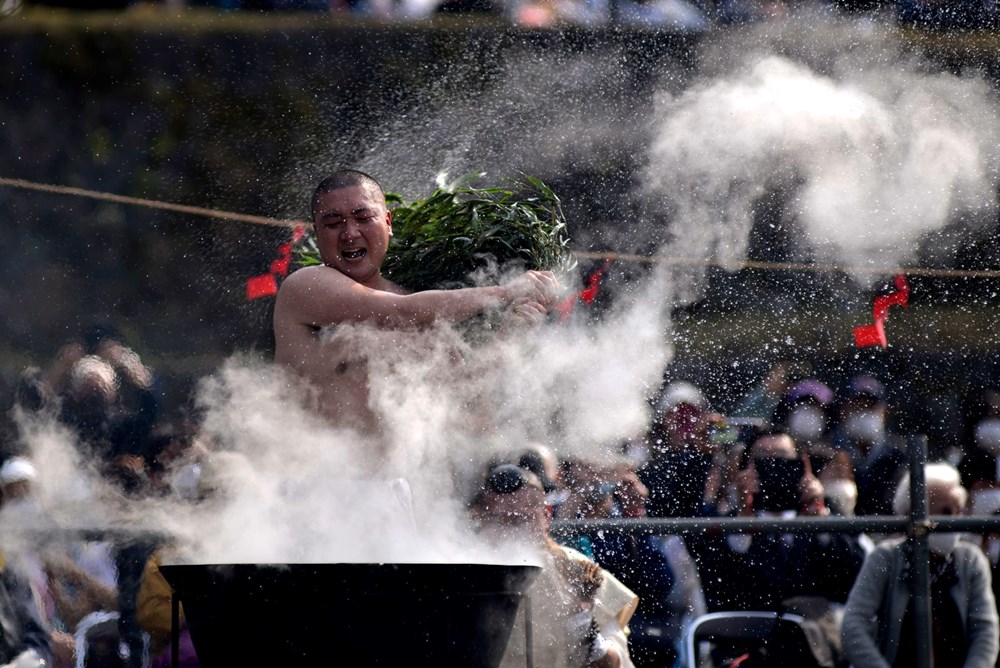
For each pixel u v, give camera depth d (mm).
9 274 26156
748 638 13648
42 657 12250
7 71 28438
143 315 25625
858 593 13094
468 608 8773
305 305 10383
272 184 27609
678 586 13930
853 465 17781
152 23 28156
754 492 15812
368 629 8648
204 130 28203
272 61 28406
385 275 11039
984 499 18172
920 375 23688
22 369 23078
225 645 8797
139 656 12320
